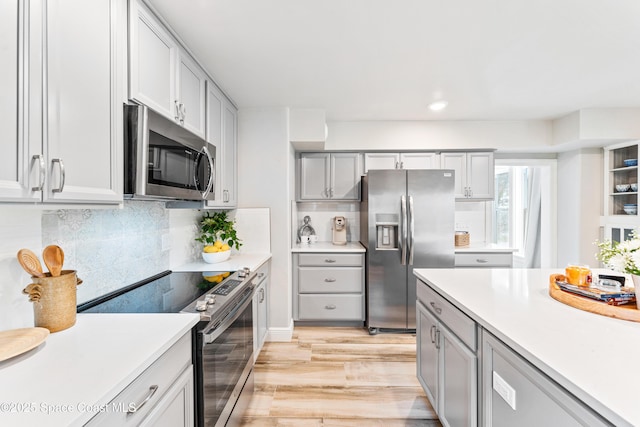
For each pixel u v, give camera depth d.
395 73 2.29
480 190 3.65
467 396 1.35
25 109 0.84
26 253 1.08
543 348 0.94
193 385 1.24
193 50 1.94
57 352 0.93
